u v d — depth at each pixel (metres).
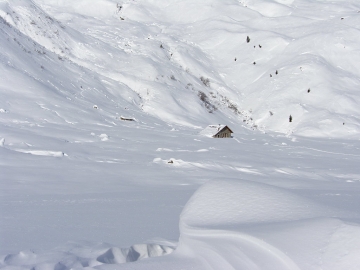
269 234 4.38
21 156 24.59
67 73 60.72
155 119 56.56
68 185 17.86
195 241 4.92
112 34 85.81
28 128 35.88
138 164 26.03
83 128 40.62
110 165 24.80
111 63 72.19
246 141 46.81
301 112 66.00
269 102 70.38
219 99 73.19
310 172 26.44
